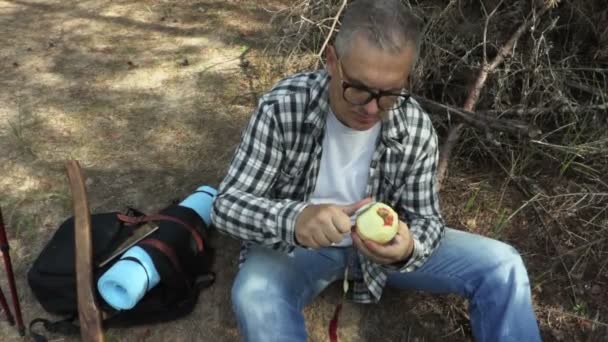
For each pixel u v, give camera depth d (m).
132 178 2.69
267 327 1.68
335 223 1.49
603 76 2.84
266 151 1.68
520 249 2.44
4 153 2.79
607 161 2.66
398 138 1.67
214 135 2.96
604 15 2.75
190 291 2.11
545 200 2.59
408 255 1.66
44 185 2.63
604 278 2.32
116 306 1.93
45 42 3.64
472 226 2.53
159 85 3.29
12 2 4.11
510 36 2.91
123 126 2.99
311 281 1.88
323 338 2.14
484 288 1.81
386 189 1.79
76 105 3.11
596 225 2.48
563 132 2.79
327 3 3.31
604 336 2.14
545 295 2.27
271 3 4.08
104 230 2.06
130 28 3.79
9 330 2.06
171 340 2.09
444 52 2.94
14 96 3.16
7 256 1.90
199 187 2.54
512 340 1.71
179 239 2.08
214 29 3.79
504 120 2.55
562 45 2.96
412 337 2.16
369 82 1.40
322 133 1.65
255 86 3.29
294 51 3.34
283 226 1.57
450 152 2.66
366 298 1.99
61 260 2.03
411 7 3.03
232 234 1.70
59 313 2.07
